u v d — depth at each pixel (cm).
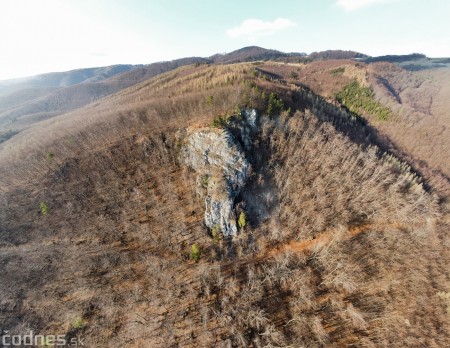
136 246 7038
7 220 7419
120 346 5041
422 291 6556
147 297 5862
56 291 5819
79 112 19338
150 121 10394
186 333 5316
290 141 9275
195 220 7581
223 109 9569
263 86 12269
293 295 6197
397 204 8619
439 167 13450
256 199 8088
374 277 6750
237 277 6525
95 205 7912
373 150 10794
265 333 5253
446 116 18638
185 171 8494
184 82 16825
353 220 8256
